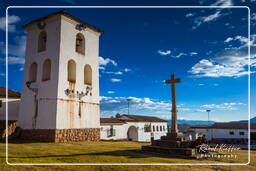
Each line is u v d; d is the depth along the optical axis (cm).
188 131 4534
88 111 2159
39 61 2084
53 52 1986
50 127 1848
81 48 2241
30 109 2039
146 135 4091
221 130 4166
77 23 2161
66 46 2014
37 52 2125
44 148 1429
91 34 2327
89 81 2267
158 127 4553
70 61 2116
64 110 1909
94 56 2325
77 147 1548
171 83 1463
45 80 1986
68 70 2167
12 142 1750
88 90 2183
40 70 2055
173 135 1393
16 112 2506
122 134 3481
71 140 1936
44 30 2112
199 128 4400
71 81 2016
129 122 3684
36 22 2162
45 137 1861
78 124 2030
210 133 4259
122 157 1152
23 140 1894
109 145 1784
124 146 1716
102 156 1158
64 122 1895
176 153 1269
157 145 1410
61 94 1900
